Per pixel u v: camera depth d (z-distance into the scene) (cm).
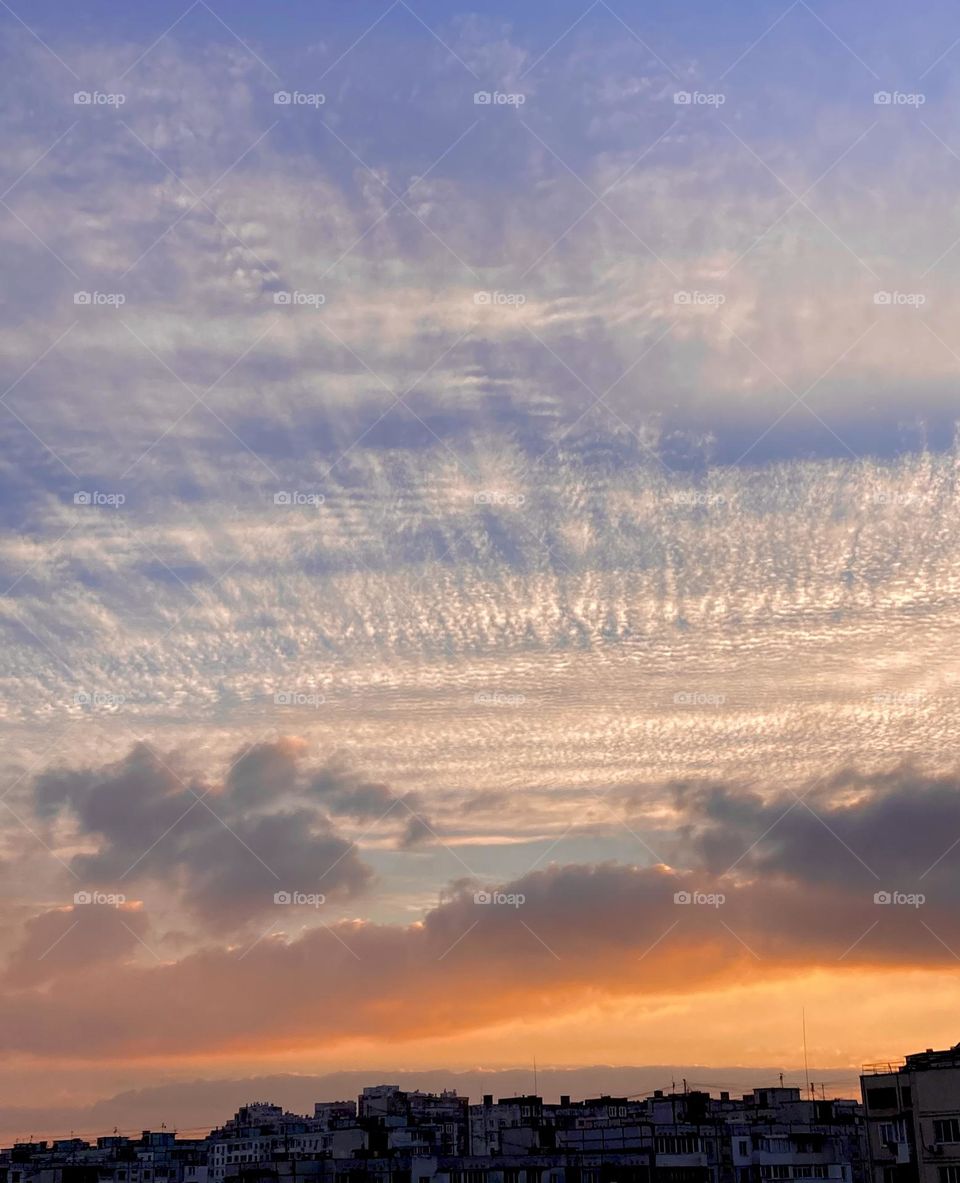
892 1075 14700
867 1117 14800
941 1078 14200
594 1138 18900
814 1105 19900
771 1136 17962
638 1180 18175
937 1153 14062
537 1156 18650
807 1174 17838
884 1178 14550
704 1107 19775
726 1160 17925
